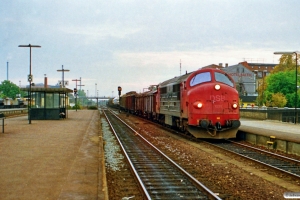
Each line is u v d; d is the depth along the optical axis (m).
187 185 10.30
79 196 7.92
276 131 22.06
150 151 17.31
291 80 70.94
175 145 19.45
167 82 28.89
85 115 50.84
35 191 8.30
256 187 10.04
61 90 34.72
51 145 16.77
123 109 79.44
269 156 15.91
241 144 19.11
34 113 36.31
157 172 12.14
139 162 14.16
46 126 28.38
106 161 14.55
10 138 19.62
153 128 31.28
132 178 11.34
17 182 9.20
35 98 36.25
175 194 9.27
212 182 10.69
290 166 13.50
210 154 16.11
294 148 16.42
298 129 23.84
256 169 12.80
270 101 70.50
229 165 13.44
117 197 9.05
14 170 10.77
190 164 13.70
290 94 70.00
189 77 20.88
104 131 28.66
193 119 19.89
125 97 72.69
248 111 40.47
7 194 8.02
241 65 97.62
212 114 19.84
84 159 12.91
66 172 10.56
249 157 15.54
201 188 9.59
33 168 11.09
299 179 10.99
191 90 20.27
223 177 11.31
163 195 9.19
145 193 8.79
